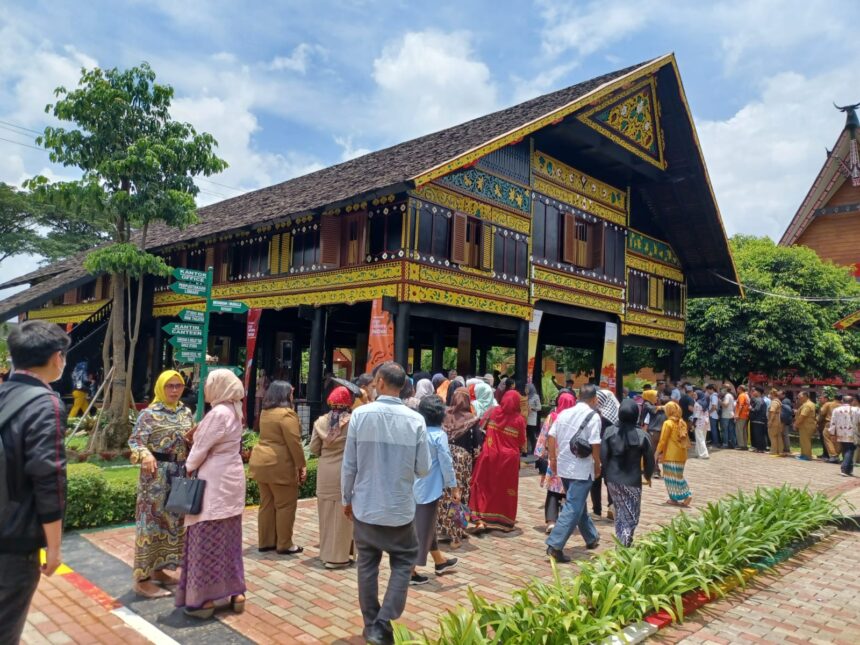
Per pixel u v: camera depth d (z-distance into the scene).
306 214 13.19
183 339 9.31
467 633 3.72
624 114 16.77
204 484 4.55
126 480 7.50
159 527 4.98
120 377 11.81
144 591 4.91
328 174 19.61
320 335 14.24
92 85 11.55
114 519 7.03
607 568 5.12
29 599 2.91
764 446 17.62
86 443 12.25
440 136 17.41
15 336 3.03
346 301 13.45
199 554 4.52
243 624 4.46
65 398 18.78
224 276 17.58
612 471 6.46
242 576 4.73
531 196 15.53
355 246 13.47
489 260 14.19
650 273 20.62
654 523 8.16
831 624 4.98
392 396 4.34
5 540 2.79
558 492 7.22
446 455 5.62
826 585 5.98
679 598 4.79
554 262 16.28
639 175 18.72
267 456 6.11
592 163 17.86
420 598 5.18
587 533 6.80
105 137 11.59
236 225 15.32
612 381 18.41
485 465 7.43
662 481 11.67
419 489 5.57
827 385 23.94
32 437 2.84
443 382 9.94
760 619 5.04
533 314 15.44
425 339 23.98
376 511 4.07
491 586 5.53
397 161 15.18
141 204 11.53
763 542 6.51
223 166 12.46
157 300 20.83
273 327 20.02
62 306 25.70
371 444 4.14
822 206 27.81
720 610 5.18
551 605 4.29
